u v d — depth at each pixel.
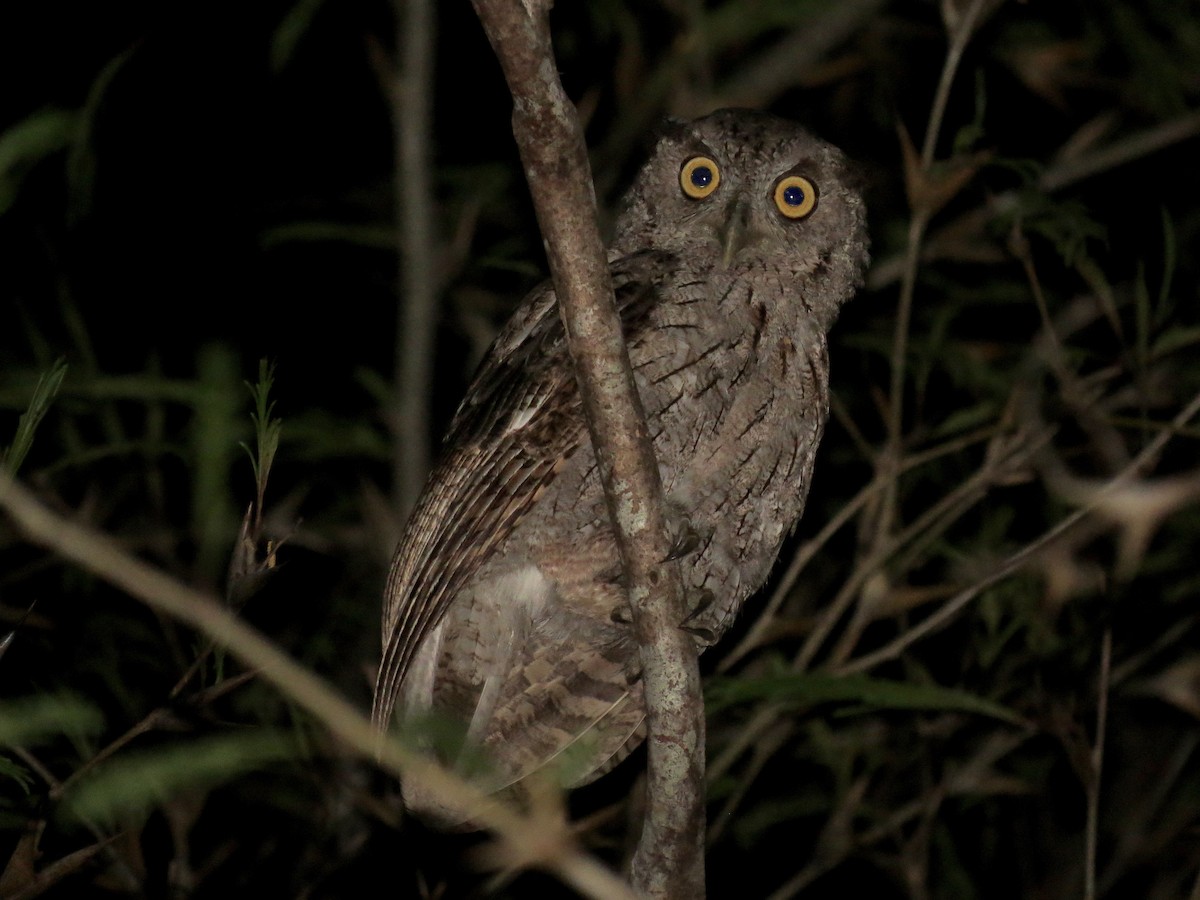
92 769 4.57
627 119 8.95
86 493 8.00
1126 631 9.40
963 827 10.29
